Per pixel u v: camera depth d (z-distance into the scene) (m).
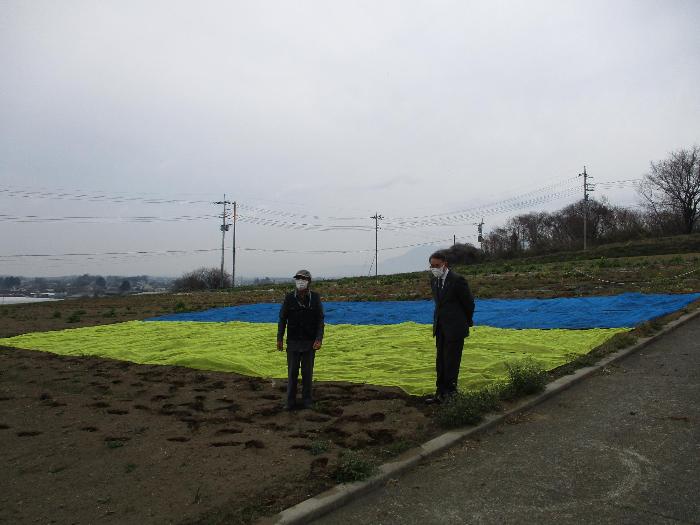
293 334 6.23
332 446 4.80
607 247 54.81
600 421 5.48
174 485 4.00
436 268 6.14
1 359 10.27
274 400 6.61
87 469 4.37
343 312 16.75
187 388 7.36
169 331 13.89
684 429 5.09
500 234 84.81
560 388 6.61
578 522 3.45
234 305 23.03
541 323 11.99
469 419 5.29
